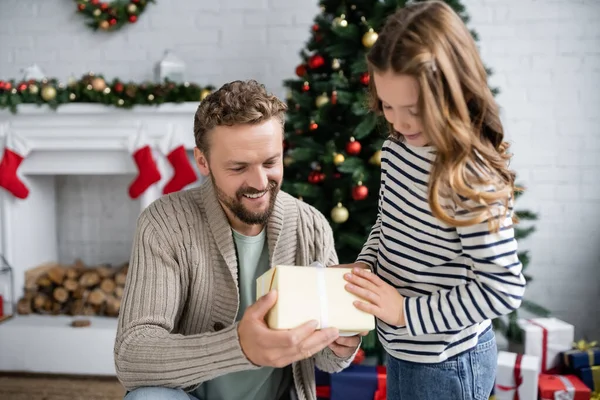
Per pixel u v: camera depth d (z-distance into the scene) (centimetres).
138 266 116
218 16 275
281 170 115
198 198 127
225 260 119
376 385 189
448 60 88
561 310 268
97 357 250
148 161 247
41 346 251
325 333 90
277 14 272
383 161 113
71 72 283
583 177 263
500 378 196
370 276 99
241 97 108
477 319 93
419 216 102
